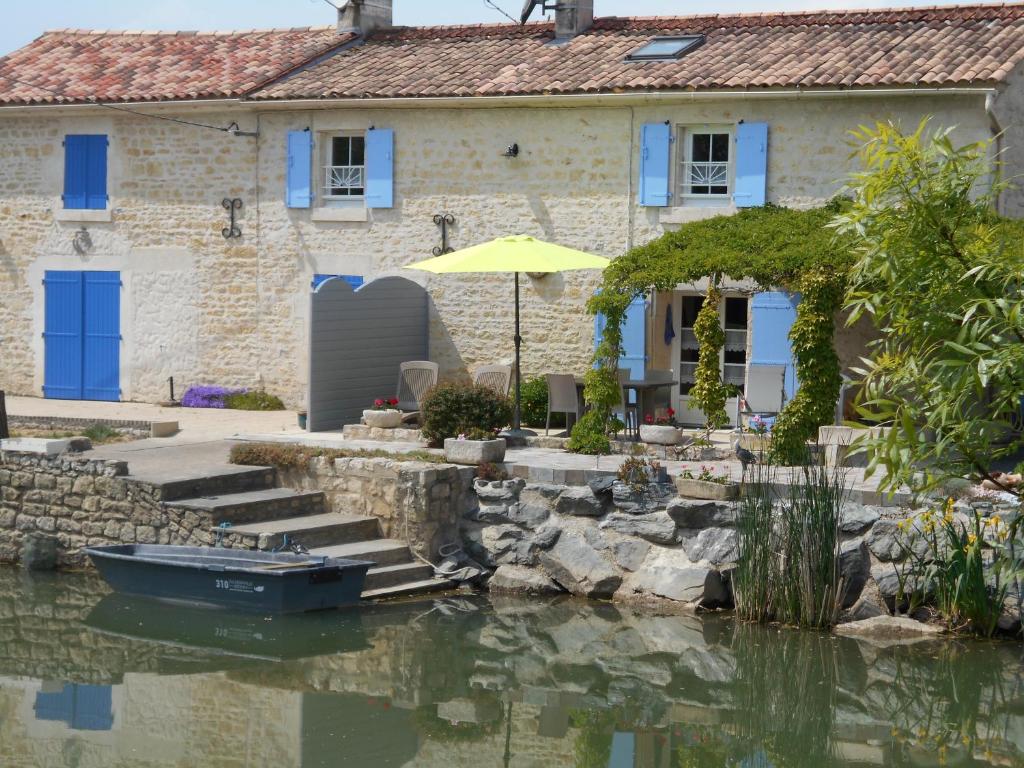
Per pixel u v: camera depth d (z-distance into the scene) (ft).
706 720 37.14
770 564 44.01
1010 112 56.13
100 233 70.28
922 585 42.42
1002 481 42.50
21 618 45.57
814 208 55.47
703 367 51.67
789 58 58.49
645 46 63.21
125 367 70.18
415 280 64.64
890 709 37.60
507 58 65.05
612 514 47.50
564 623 44.60
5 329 72.69
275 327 67.10
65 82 70.38
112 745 35.04
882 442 30.27
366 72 66.13
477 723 36.91
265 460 51.98
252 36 73.72
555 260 53.11
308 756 34.45
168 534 48.70
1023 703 37.83
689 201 59.98
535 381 61.16
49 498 51.80
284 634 43.50
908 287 31.22
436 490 48.65
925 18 61.00
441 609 46.03
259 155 66.90
